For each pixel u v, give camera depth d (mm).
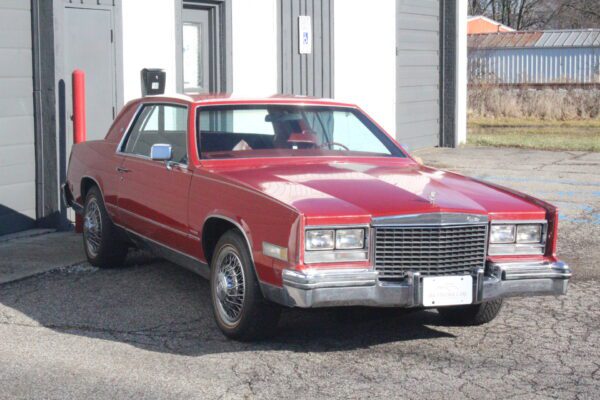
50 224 10367
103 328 6652
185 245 6941
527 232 6199
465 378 5625
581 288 7949
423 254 5914
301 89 14297
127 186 7820
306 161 7145
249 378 5594
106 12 10898
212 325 6750
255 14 13328
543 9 57969
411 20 17672
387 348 6246
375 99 16234
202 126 7129
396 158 7539
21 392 5324
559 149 18859
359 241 5781
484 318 6695
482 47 38344
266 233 5891
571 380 5594
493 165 16141
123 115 8430
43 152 10266
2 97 9867
